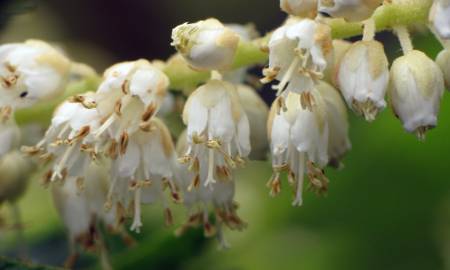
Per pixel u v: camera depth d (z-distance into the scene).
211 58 0.17
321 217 0.23
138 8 0.32
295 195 0.17
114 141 0.17
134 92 0.17
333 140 0.18
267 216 0.23
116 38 0.31
